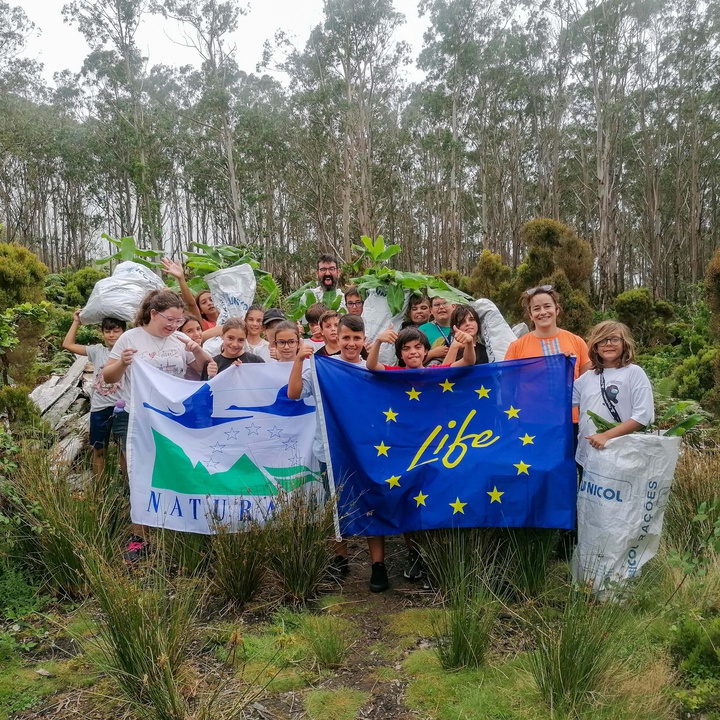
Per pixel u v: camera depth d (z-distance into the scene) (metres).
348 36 34.34
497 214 40.22
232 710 2.41
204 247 7.40
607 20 30.06
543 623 2.94
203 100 34.16
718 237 42.59
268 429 3.92
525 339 4.14
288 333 4.04
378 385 3.72
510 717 2.43
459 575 3.25
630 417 3.40
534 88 36.59
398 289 6.16
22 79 40.22
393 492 3.56
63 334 10.85
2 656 2.93
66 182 45.25
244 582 3.38
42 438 4.59
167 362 4.19
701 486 3.88
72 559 3.48
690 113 35.12
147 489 3.81
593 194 39.97
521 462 3.48
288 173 38.69
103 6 35.78
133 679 2.58
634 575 3.27
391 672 2.77
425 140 36.72
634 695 2.46
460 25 34.28
